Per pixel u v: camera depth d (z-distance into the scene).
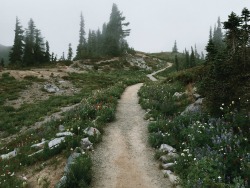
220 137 9.59
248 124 10.05
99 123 14.17
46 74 41.69
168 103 16.78
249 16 16.88
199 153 8.96
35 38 87.62
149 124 13.88
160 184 8.55
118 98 23.77
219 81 12.81
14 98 29.81
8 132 19.95
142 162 10.19
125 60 74.06
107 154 10.89
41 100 29.62
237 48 14.94
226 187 6.95
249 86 11.76
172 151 10.50
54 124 16.16
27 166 10.52
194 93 16.91
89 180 8.62
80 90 34.53
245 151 8.26
